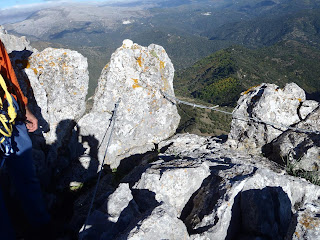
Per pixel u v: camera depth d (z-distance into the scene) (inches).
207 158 257.9
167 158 271.4
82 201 236.4
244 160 259.8
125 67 306.7
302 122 284.0
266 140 293.4
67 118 275.0
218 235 153.6
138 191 200.8
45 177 231.6
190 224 168.7
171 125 339.0
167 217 140.6
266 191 166.1
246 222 160.6
